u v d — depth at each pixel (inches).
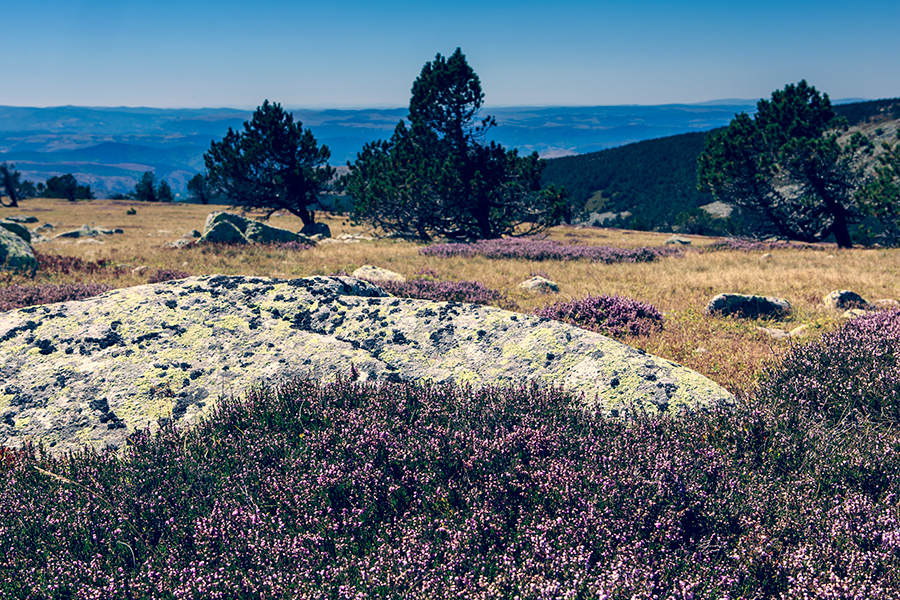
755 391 233.0
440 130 1331.2
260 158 1708.9
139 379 217.6
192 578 116.6
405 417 185.2
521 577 111.8
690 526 129.2
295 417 185.2
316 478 145.5
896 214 1336.1
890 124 3991.1
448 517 130.7
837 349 247.9
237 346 244.1
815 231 1560.0
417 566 116.3
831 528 124.5
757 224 1644.9
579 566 113.3
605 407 202.4
